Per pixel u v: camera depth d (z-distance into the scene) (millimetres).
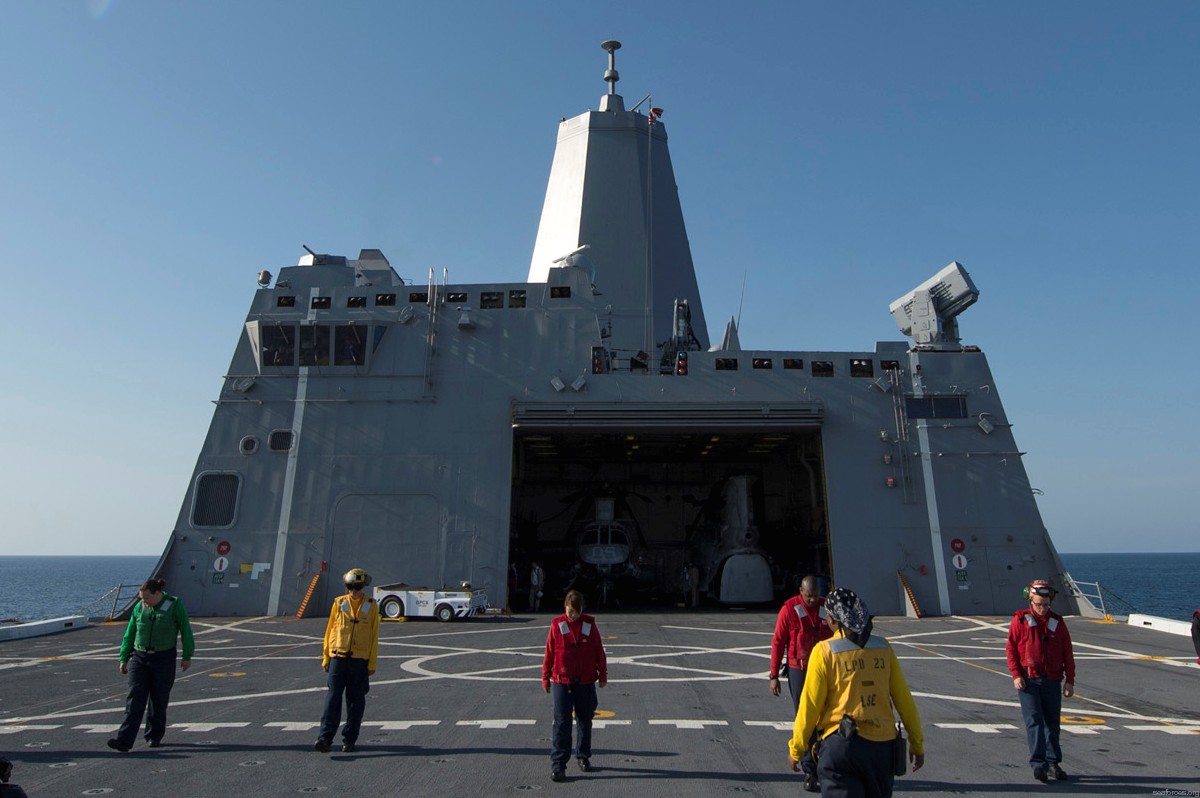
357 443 28438
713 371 29547
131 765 8750
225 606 26734
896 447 29031
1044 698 8414
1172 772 8656
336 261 32719
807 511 36250
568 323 29875
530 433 29734
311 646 19172
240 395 28984
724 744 9742
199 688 13516
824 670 5613
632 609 31547
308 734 10234
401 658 16953
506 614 26281
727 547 34312
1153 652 18250
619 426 28562
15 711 11672
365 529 27578
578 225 34156
